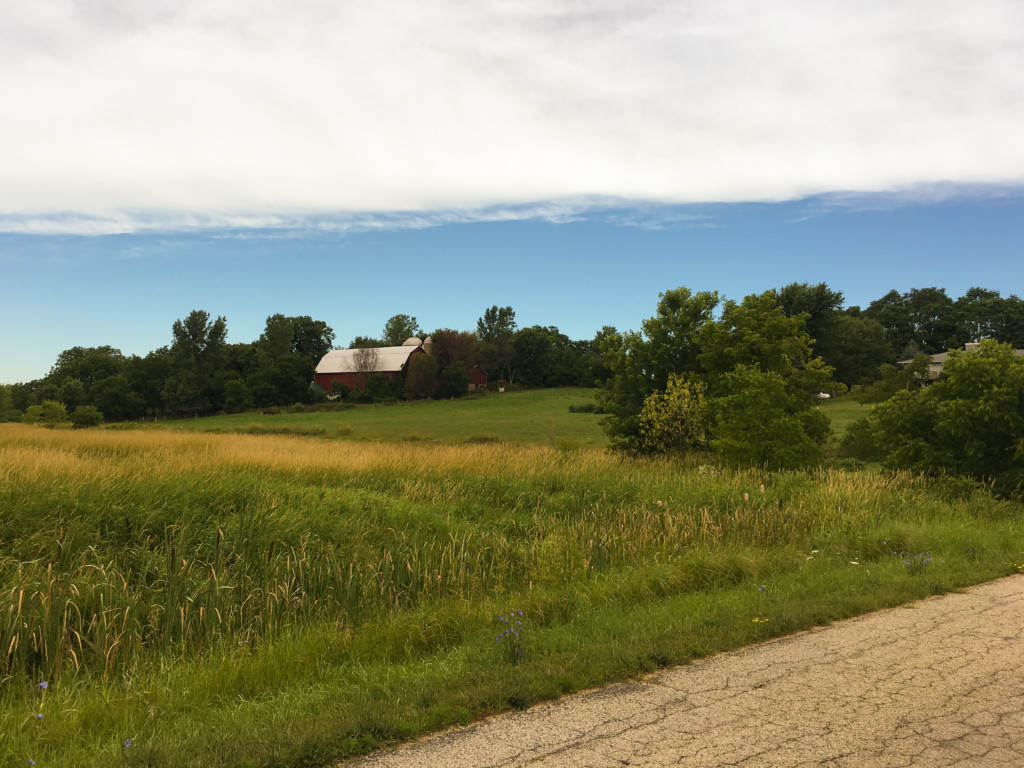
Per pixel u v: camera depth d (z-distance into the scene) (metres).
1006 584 8.62
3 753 4.60
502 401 96.88
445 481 17.69
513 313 152.00
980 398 17.17
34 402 105.50
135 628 7.84
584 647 6.29
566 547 11.30
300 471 17.67
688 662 5.90
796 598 7.96
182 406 98.94
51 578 8.26
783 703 4.88
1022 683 5.18
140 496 11.77
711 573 9.43
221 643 7.27
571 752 4.17
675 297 30.22
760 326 27.00
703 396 26.94
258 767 4.09
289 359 104.38
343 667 6.38
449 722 4.70
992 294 143.50
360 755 4.24
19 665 6.90
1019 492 16.38
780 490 15.68
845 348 88.62
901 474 17.88
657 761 4.00
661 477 19.25
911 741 4.21
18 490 11.08
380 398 101.62
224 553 10.46
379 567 10.20
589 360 121.56
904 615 7.24
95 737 4.96
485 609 8.17
